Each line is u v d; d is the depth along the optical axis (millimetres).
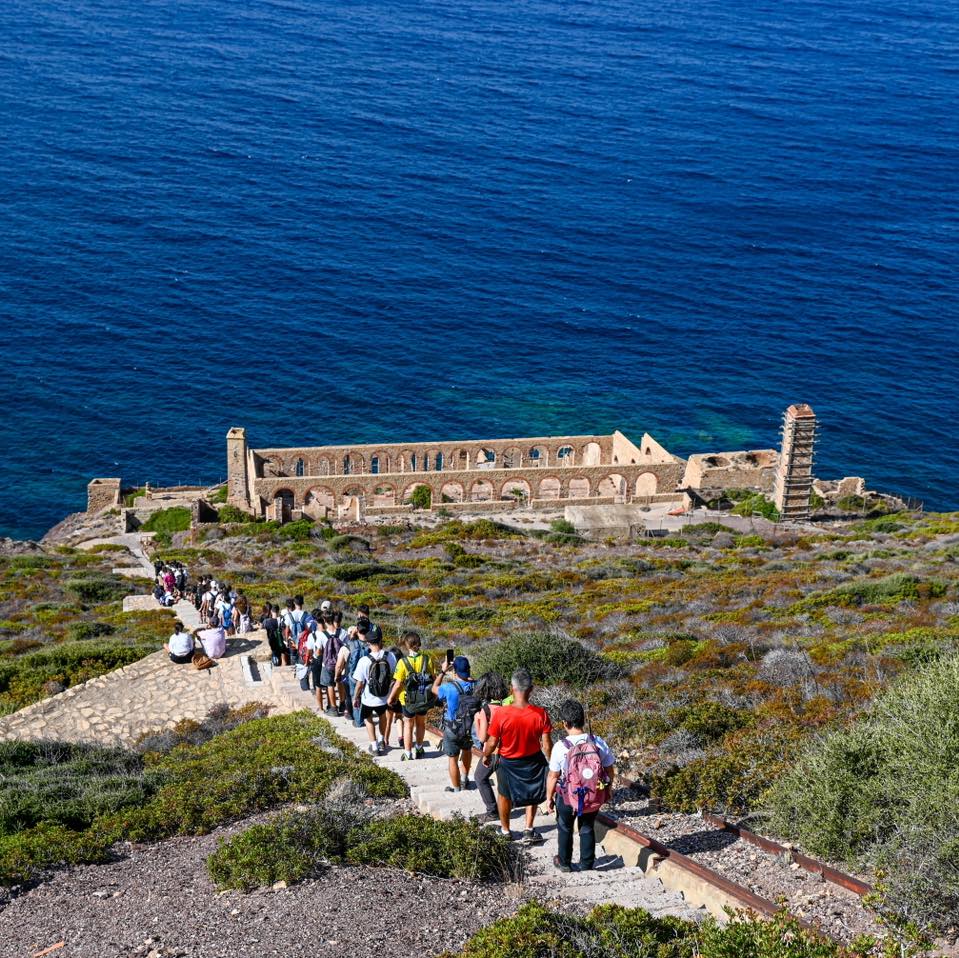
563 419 125625
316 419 123250
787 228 186875
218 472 112375
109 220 173625
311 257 165875
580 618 47062
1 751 27156
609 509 90750
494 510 95125
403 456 96438
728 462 100875
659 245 177750
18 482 108125
